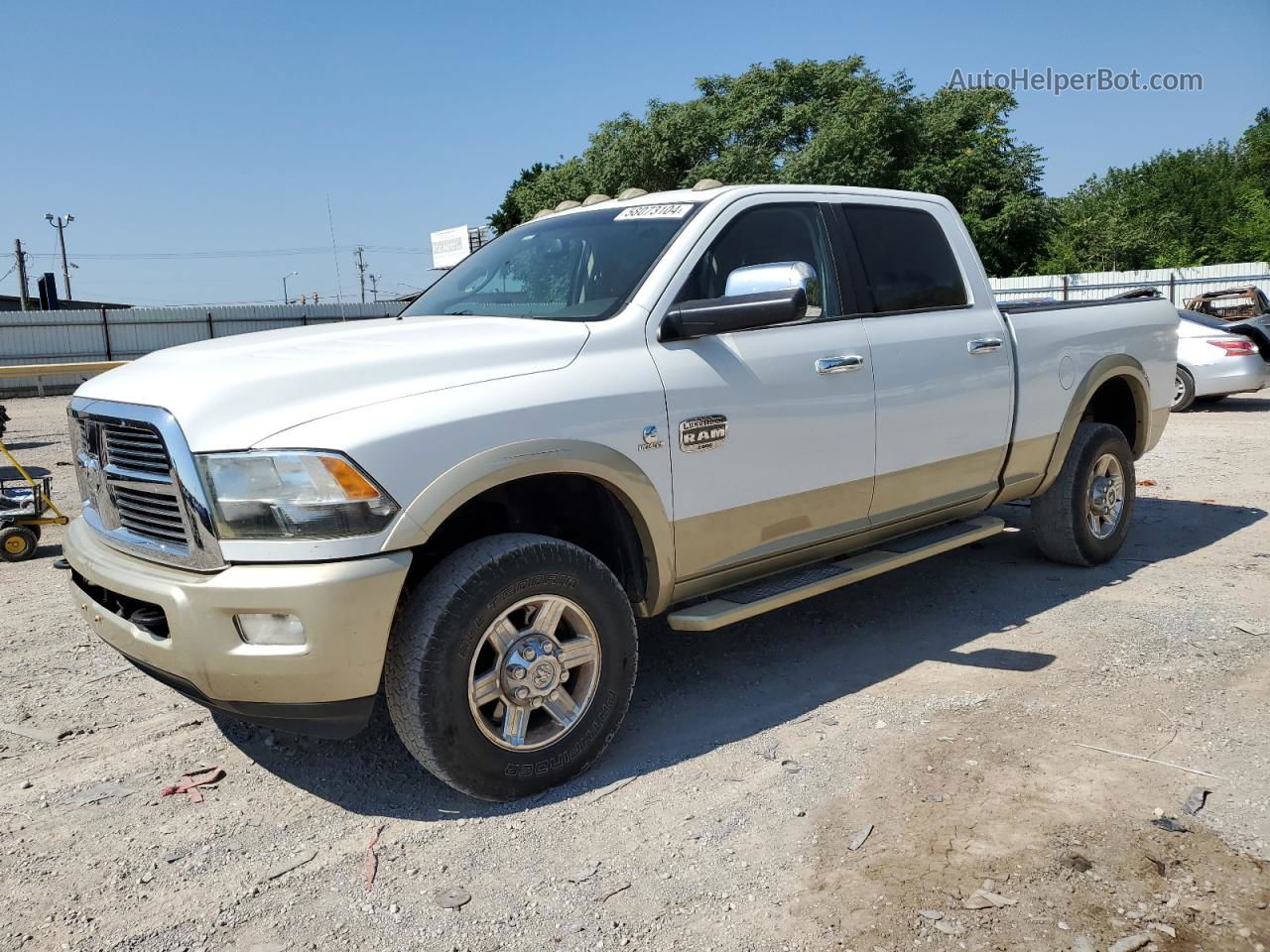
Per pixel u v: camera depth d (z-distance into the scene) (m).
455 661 2.91
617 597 3.28
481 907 2.57
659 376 3.42
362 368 3.00
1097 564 5.60
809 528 3.97
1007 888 2.54
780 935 2.41
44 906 2.64
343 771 3.39
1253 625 4.51
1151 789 3.03
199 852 2.89
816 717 3.70
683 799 3.11
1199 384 12.70
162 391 2.99
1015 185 36.66
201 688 2.85
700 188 4.02
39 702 4.03
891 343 4.21
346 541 2.74
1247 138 54.06
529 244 4.30
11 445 13.78
